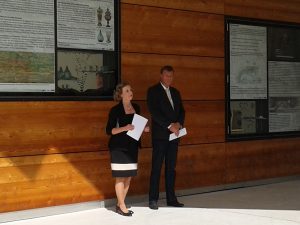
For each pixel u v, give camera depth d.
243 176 7.82
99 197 6.39
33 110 5.91
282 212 6.23
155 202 6.37
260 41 8.04
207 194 7.30
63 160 6.12
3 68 5.73
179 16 7.09
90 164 6.32
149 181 6.80
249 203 6.72
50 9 6.03
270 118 8.18
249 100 7.93
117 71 6.55
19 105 5.82
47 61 6.02
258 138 7.98
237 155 7.74
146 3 6.77
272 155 8.18
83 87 6.30
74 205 6.20
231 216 6.03
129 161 5.89
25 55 5.87
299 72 8.55
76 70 6.24
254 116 7.98
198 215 6.07
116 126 5.92
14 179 5.80
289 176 8.42
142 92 6.75
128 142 5.89
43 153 5.98
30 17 5.89
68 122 6.16
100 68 6.43
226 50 7.61
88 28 6.32
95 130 6.35
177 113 6.38
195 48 7.26
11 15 5.77
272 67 8.20
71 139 6.18
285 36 8.39
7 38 5.75
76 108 6.21
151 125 6.55
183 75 7.15
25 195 5.87
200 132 7.33
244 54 7.84
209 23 7.40
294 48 8.52
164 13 6.95
